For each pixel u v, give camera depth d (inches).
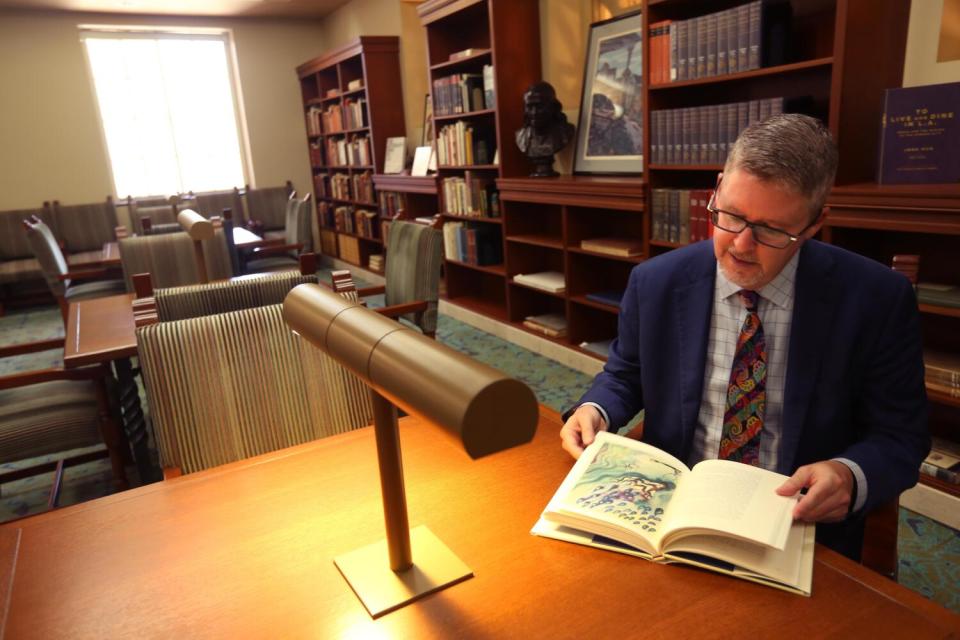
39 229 184.7
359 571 35.1
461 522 40.1
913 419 44.1
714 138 108.8
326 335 30.9
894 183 84.0
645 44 118.0
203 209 297.6
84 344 91.3
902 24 91.0
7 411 92.5
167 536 40.1
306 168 323.0
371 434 53.5
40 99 268.7
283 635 31.4
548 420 53.8
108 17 273.1
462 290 213.2
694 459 50.9
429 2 184.4
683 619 31.0
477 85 179.8
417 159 225.5
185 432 58.1
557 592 33.3
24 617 33.5
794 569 33.4
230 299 87.7
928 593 75.0
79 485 112.5
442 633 30.9
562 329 164.1
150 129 295.0
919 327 45.2
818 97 103.9
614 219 150.3
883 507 42.5
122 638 31.7
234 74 307.4
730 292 47.8
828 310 45.0
